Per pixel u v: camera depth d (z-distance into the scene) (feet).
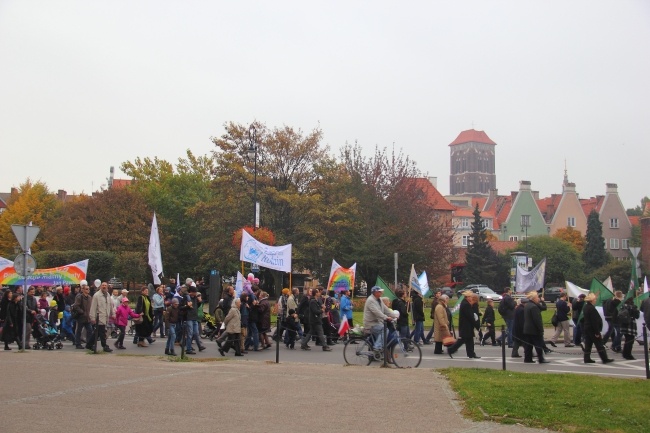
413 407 34.71
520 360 61.77
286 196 168.86
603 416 31.94
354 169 188.03
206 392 39.29
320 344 74.54
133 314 71.97
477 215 281.33
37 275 85.87
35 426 30.07
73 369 49.98
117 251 203.00
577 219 386.32
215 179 179.83
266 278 192.75
